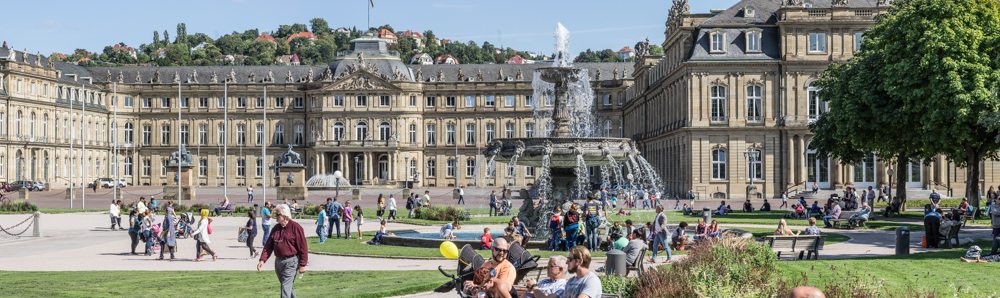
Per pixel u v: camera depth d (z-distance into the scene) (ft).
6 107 420.36
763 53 307.37
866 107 199.21
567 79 128.67
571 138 122.62
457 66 532.32
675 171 341.00
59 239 151.02
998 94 172.14
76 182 480.23
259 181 516.73
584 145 122.93
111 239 151.02
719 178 307.78
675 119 339.77
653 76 412.98
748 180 305.53
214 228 176.04
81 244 140.15
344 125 499.10
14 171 424.87
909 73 182.09
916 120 187.42
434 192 412.36
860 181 307.37
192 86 518.37
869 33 213.87
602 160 125.08
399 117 499.51
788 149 304.71
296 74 531.50
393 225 185.98
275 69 533.14
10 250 129.59
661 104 379.96
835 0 300.61
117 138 522.88
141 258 117.19
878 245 124.57
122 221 202.28
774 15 313.12
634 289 61.93
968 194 190.29
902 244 102.42
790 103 303.48
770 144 305.12
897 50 187.42
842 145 227.40
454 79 526.57
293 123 515.91
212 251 114.32
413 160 505.66
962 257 87.40
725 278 61.87
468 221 192.24
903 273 78.43
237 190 426.92
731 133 306.35
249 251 124.77
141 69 536.42
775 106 305.32
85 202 301.22
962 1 180.96
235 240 145.89
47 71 455.63
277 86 513.45
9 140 418.72
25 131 435.12
